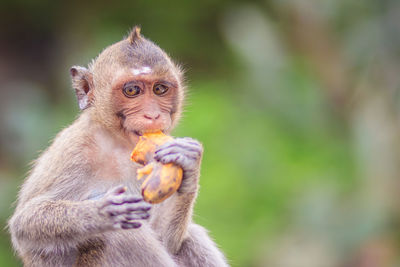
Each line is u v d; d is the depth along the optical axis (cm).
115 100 995
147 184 878
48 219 945
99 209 912
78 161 1006
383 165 1919
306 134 2191
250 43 2256
